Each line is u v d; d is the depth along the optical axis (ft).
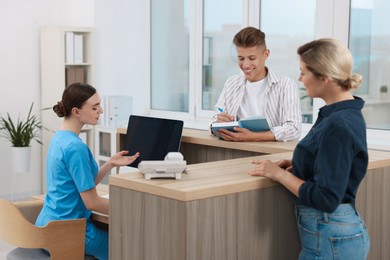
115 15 20.80
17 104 20.40
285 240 8.77
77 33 20.56
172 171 8.09
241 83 12.25
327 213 7.93
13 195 20.51
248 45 11.53
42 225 10.53
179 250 7.58
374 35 15.02
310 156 7.89
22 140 19.38
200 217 7.59
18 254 10.44
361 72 15.38
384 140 14.85
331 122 7.54
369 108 15.33
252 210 8.22
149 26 21.40
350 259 7.98
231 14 18.69
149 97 21.56
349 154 7.48
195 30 19.71
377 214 10.11
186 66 20.31
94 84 20.59
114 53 20.89
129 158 11.43
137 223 8.11
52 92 20.21
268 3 17.60
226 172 8.67
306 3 16.61
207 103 19.70
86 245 10.34
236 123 11.34
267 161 8.48
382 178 10.09
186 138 12.17
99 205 10.20
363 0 15.15
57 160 10.32
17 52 20.26
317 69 7.64
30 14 20.42
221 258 7.88
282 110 11.79
